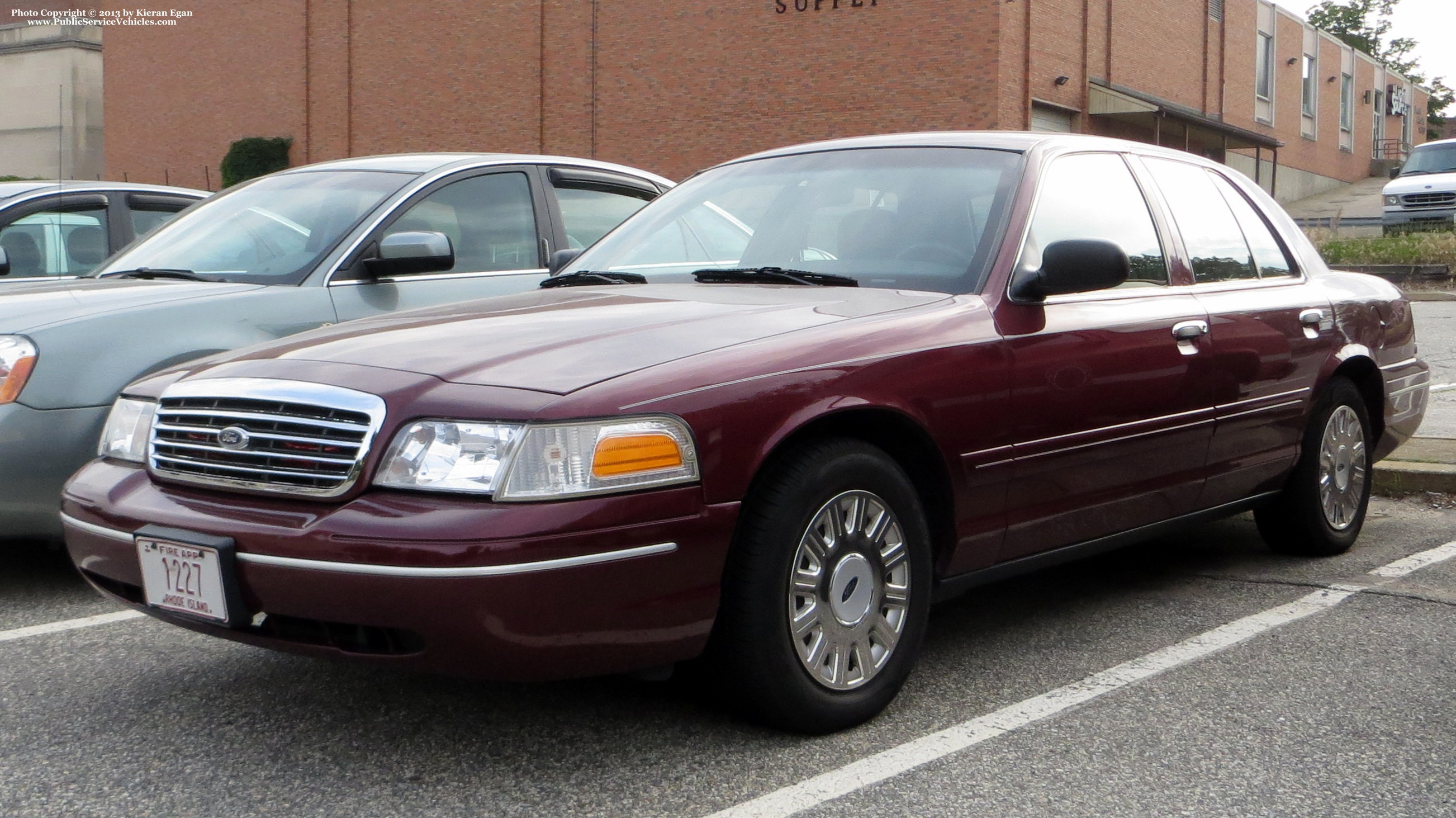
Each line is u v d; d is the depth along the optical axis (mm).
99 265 6852
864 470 3295
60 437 4582
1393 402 5598
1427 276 21156
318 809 2912
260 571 2908
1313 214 36688
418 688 3703
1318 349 5066
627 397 2912
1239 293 4766
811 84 24609
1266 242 5156
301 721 3457
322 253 5387
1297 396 4945
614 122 27047
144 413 3410
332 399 2982
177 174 33812
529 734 3346
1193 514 4539
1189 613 4512
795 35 24688
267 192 6008
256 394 3096
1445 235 23250
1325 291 5281
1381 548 5527
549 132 27938
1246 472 4730
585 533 2793
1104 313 4051
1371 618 4414
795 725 3232
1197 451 4406
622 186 6688
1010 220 3916
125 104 34594
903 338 3445
